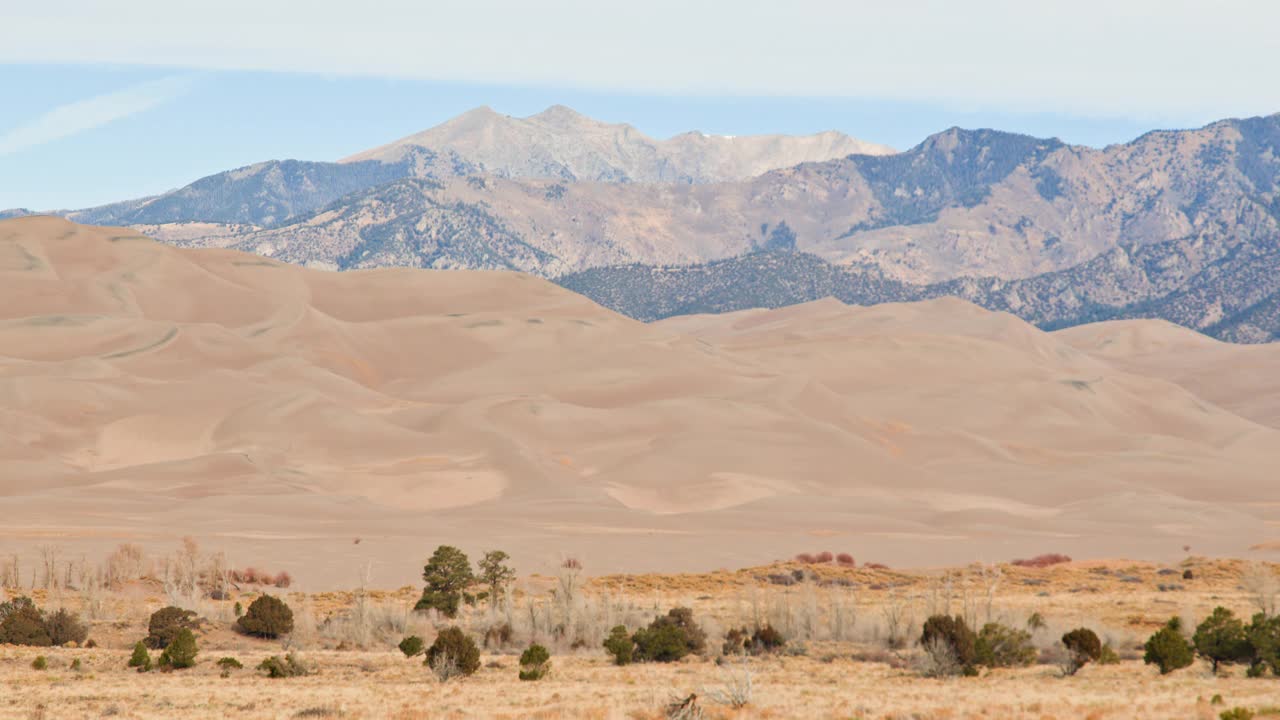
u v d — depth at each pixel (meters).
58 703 142.38
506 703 139.25
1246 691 138.00
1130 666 171.00
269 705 140.50
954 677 163.00
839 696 139.25
